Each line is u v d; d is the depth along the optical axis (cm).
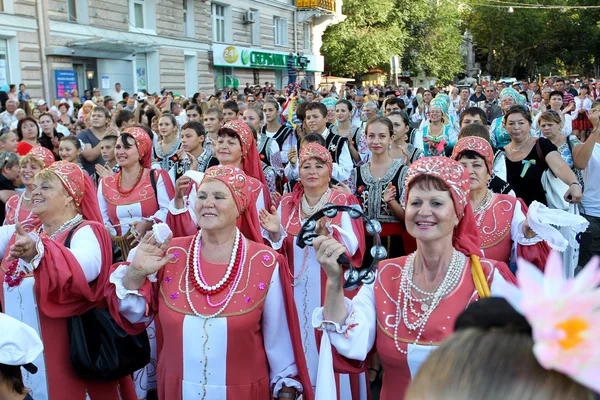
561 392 101
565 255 481
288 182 686
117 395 361
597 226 618
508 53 5925
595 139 591
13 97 1466
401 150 662
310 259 429
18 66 1711
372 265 244
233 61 2825
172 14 2464
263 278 300
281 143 835
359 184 565
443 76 4862
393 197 515
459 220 262
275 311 301
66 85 1848
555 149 541
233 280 296
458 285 256
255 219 405
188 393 291
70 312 323
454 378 107
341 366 257
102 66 2083
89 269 330
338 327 246
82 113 1298
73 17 1947
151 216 523
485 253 403
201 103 1313
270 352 304
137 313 293
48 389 333
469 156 411
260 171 591
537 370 104
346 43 3938
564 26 5647
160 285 305
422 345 249
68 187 356
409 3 4312
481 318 121
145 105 1350
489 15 5294
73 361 329
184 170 685
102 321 329
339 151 710
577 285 92
